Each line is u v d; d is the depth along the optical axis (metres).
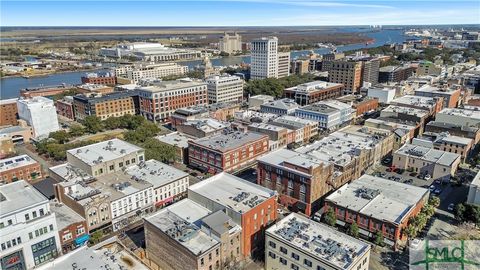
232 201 125.06
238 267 114.06
